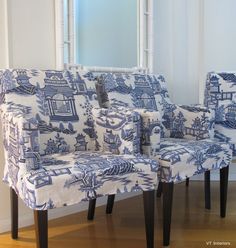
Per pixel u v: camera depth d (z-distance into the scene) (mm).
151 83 2328
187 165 1814
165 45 2908
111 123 1784
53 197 1413
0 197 2004
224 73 2455
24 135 1450
